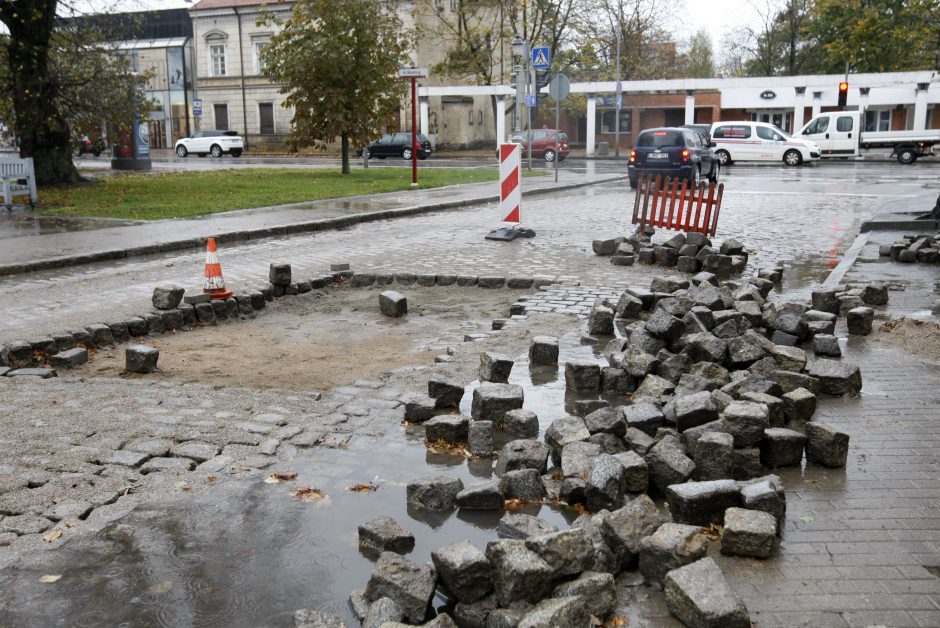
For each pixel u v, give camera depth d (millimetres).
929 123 47750
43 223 17375
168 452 4926
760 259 12680
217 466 4719
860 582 3467
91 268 12586
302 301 9938
